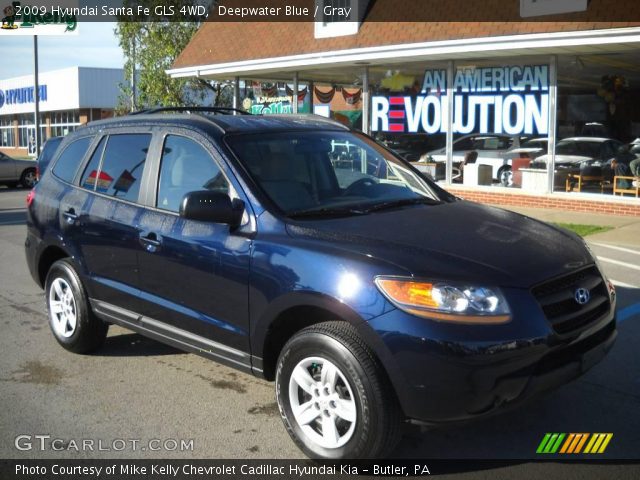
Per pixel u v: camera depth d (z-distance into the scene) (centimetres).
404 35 1482
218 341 438
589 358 374
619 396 471
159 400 482
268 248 399
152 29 2398
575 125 1423
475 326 336
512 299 347
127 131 536
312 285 370
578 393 476
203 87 2525
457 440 409
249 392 496
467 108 1534
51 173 606
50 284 582
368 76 1723
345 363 353
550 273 367
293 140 481
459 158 1558
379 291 349
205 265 433
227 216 416
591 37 1202
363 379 348
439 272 350
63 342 573
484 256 369
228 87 2531
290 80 1998
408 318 340
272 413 459
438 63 1574
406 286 346
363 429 352
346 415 362
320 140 493
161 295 474
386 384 348
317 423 384
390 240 380
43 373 536
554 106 1386
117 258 506
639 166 1296
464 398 335
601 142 1435
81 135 591
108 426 441
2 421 450
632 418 437
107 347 598
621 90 1467
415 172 528
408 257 361
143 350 589
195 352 460
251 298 407
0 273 905
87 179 559
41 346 603
